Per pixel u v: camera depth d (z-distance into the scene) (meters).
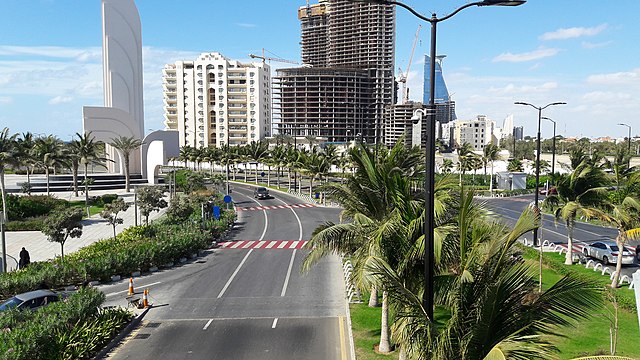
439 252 10.12
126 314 19.30
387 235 11.58
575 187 25.38
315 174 65.06
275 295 23.12
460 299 8.76
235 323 19.30
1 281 22.55
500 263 8.48
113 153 82.38
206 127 159.38
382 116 141.62
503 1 8.55
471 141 189.00
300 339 17.48
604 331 16.64
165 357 16.03
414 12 8.65
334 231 13.61
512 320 8.24
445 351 8.08
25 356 13.57
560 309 8.12
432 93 8.73
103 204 57.22
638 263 28.45
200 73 158.38
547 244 34.56
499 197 68.81
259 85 158.75
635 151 110.50
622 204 21.78
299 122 171.00
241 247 35.03
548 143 148.00
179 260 30.45
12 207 46.56
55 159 62.28
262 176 101.62
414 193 13.43
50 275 24.06
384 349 15.55
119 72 83.56
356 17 180.88
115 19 82.75
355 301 21.19
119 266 26.38
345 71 167.12
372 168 13.70
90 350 15.85
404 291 8.56
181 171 83.38
